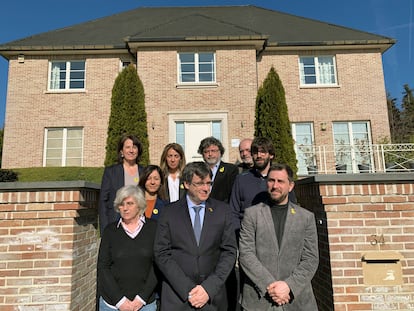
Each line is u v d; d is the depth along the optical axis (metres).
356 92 12.72
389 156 11.23
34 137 12.20
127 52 12.70
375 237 3.12
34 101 12.41
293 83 12.75
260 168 3.35
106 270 2.61
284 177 2.69
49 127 12.36
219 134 11.66
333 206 3.18
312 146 12.05
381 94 12.68
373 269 3.08
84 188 3.41
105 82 12.68
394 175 3.15
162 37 11.70
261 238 2.66
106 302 2.56
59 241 3.18
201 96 11.70
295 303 2.53
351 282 3.06
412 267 3.09
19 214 3.17
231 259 2.63
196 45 11.90
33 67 12.63
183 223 2.62
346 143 12.48
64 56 12.88
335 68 13.06
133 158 3.71
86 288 3.63
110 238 2.69
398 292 3.05
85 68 12.84
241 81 11.77
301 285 2.50
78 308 3.35
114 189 3.51
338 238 3.14
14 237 3.16
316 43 12.59
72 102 12.49
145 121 9.88
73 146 12.41
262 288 2.50
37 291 3.09
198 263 2.55
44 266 3.13
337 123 12.66
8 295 3.07
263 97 9.55
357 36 13.28
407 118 37.47
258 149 3.32
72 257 3.18
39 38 13.56
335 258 3.11
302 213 2.70
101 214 3.43
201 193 2.63
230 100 11.67
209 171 2.70
